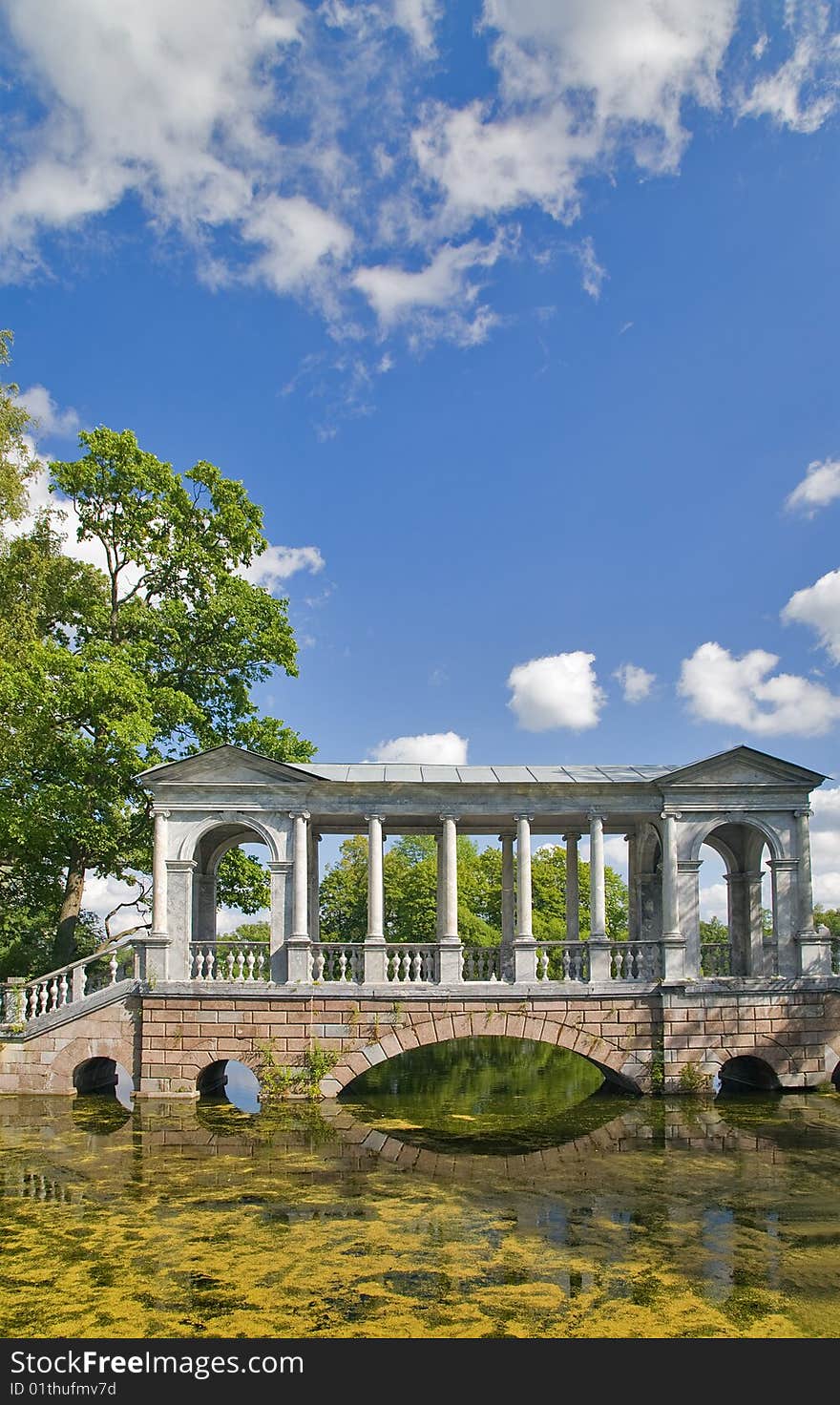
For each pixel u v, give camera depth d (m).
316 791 24.03
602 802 24.53
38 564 28.44
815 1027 23.44
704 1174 16.88
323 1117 21.02
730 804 24.52
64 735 26.70
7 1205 14.88
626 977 23.69
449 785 23.98
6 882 30.02
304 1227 13.84
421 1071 31.34
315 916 27.00
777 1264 12.34
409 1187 15.98
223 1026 22.34
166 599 32.03
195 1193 15.55
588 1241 13.26
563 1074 30.47
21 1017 23.09
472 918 46.97
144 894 30.64
